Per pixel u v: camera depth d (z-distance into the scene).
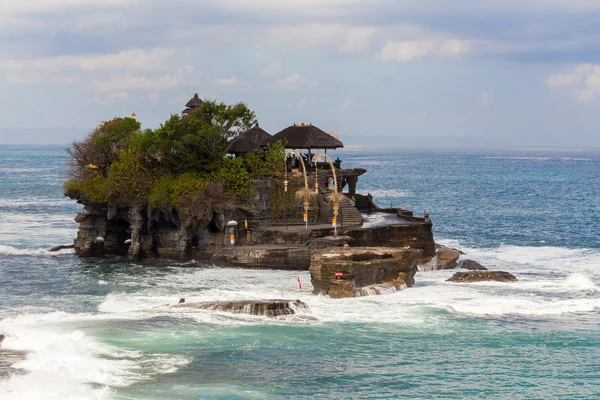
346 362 54.06
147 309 65.44
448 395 49.09
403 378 51.62
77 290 74.19
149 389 47.81
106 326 59.81
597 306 68.12
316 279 71.06
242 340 57.72
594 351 57.06
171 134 92.62
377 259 73.25
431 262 87.25
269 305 64.19
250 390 48.66
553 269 87.44
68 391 45.53
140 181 89.94
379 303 68.25
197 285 75.69
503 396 49.22
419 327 61.88
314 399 47.88
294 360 54.09
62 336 56.06
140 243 90.88
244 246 86.12
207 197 87.88
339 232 86.19
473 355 56.00
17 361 50.19
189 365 52.25
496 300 69.69
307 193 89.50
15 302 69.25
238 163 91.75
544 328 62.16
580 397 49.03
